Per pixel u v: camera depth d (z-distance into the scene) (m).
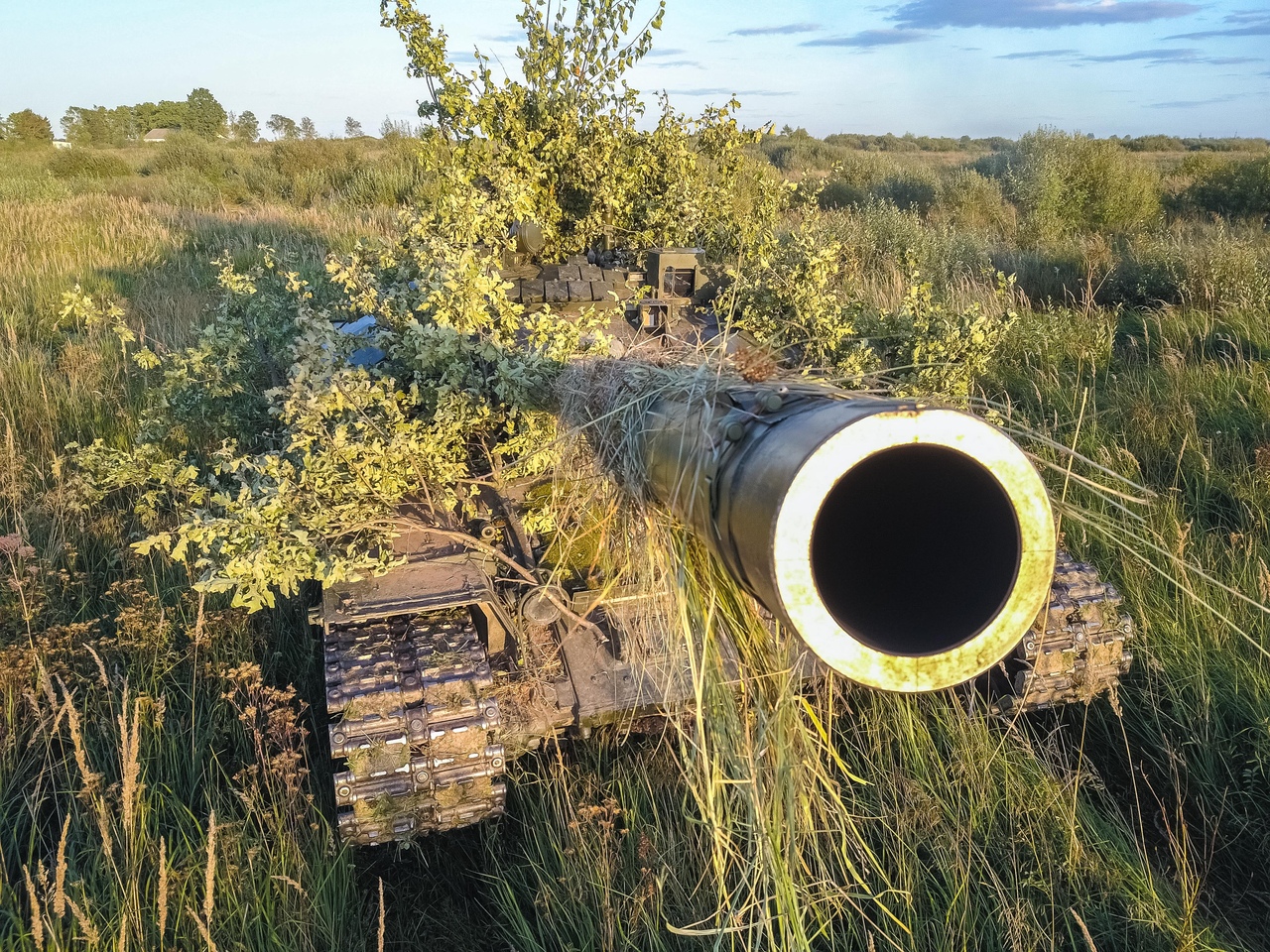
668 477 2.66
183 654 4.67
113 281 13.06
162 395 5.22
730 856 3.28
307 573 3.59
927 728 4.10
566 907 3.28
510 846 3.75
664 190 7.66
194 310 11.12
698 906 3.24
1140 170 19.83
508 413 4.26
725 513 2.25
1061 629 3.84
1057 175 18.86
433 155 7.68
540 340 4.05
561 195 7.69
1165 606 4.84
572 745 4.08
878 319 5.80
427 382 4.10
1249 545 5.32
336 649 3.32
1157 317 10.28
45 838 3.77
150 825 3.60
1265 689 4.28
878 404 2.07
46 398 8.06
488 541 3.99
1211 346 9.29
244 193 25.64
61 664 4.36
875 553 2.45
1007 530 2.15
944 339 5.28
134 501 6.61
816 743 3.31
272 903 3.21
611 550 3.63
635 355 3.81
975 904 3.30
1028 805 3.67
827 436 1.95
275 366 5.21
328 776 3.96
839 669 2.05
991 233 17.59
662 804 3.70
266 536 3.61
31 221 17.78
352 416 3.93
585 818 3.49
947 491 2.37
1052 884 3.35
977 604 2.21
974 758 3.88
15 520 6.16
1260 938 3.31
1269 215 19.12
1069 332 9.56
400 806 3.18
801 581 1.98
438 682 3.19
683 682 3.41
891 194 22.06
